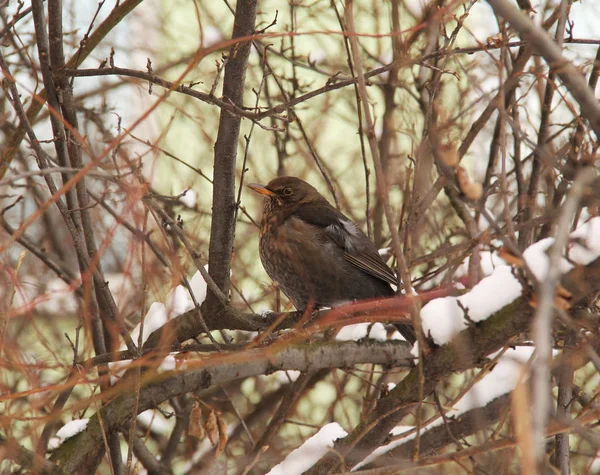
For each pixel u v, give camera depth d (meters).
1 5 10.41
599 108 5.62
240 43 8.79
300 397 15.24
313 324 10.98
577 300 6.20
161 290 10.61
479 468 8.95
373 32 15.77
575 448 11.70
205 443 14.11
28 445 10.24
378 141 15.20
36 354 10.09
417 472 9.64
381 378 12.84
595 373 11.52
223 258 9.77
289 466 9.23
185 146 14.91
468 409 7.88
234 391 15.48
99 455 9.62
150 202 7.78
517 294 6.79
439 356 7.19
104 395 7.70
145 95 10.35
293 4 13.96
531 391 7.32
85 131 11.65
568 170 6.40
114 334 9.23
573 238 6.07
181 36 15.21
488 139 13.24
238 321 10.16
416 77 14.53
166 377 8.70
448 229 14.79
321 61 15.93
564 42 9.34
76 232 8.70
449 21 11.67
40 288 11.57
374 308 10.87
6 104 13.43
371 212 16.03
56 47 9.33
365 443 7.92
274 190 13.10
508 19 5.55
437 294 8.35
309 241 12.57
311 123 16.25
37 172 6.38
